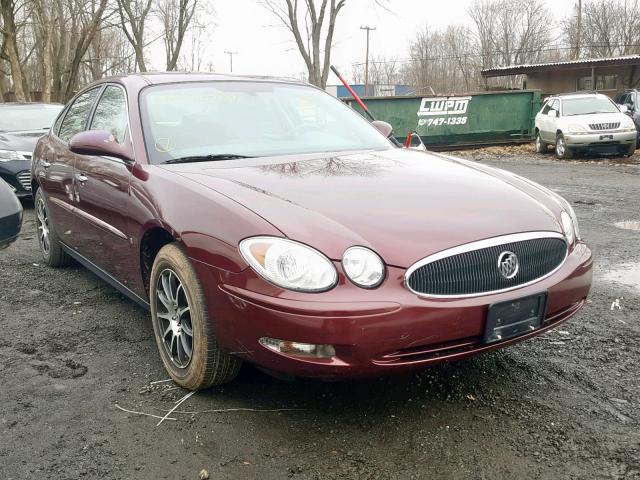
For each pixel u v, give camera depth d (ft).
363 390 10.13
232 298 8.57
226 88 13.46
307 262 8.11
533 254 9.21
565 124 50.19
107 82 14.52
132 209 10.98
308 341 8.00
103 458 8.42
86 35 83.41
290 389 10.20
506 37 184.85
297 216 8.68
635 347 11.83
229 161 11.25
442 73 197.47
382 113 58.44
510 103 60.49
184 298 10.00
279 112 13.30
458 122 59.98
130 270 11.78
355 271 8.12
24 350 12.07
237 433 8.95
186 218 9.46
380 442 8.66
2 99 107.96
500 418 9.23
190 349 9.97
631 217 24.98
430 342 8.31
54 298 15.20
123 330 13.02
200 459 8.36
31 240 21.94
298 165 11.02
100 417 9.46
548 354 11.52
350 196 9.41
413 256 8.28
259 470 8.10
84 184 13.28
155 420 9.34
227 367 9.66
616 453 8.32
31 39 141.08
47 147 16.83
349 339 7.93
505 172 12.05
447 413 9.38
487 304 8.52
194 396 10.02
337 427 9.05
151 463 8.29
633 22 161.27
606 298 14.73
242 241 8.55
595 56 164.55
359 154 12.14
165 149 11.51
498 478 7.85
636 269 17.20
